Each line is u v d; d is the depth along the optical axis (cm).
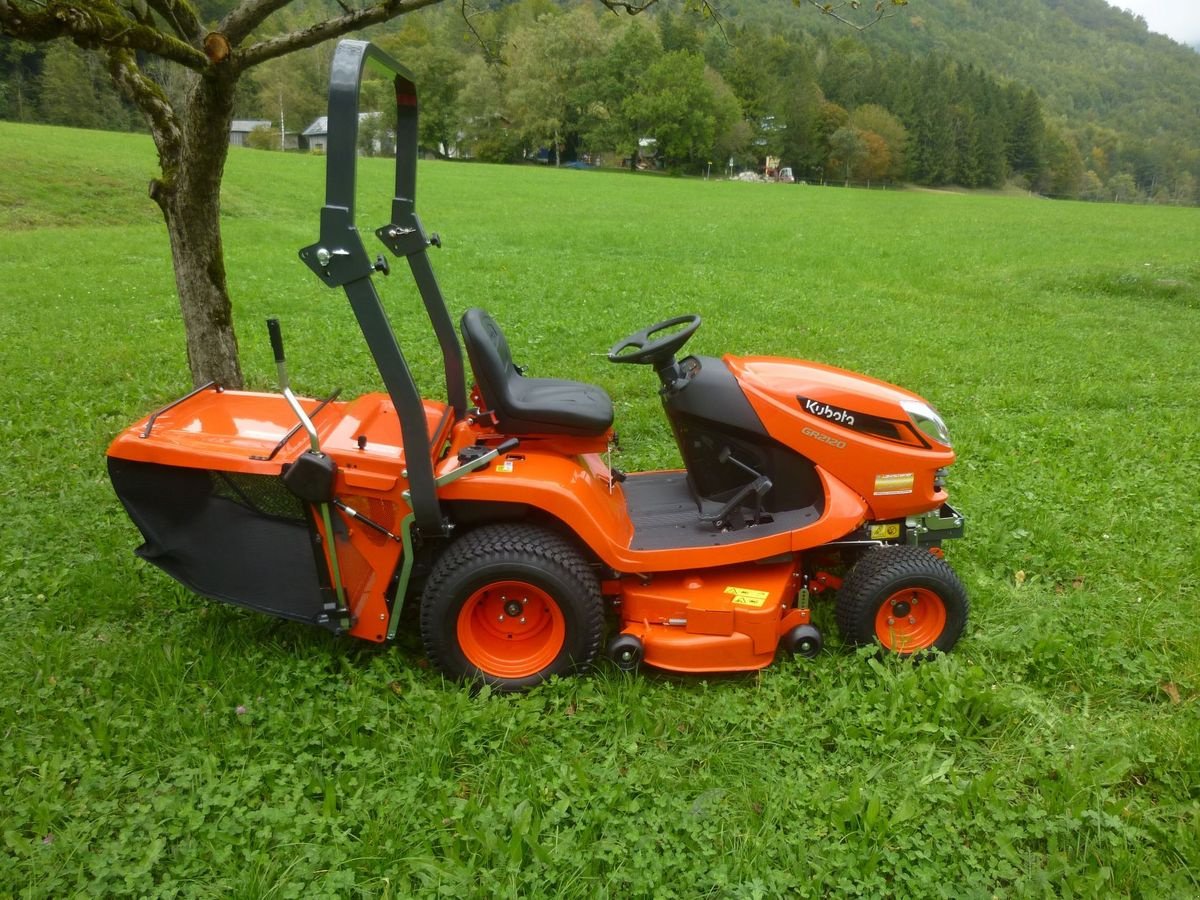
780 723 371
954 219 3747
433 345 1051
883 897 294
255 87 9525
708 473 434
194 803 320
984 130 10712
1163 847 315
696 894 290
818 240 2667
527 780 333
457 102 7931
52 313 1233
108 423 724
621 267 1898
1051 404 888
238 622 430
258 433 389
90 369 899
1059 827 318
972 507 594
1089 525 579
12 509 557
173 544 381
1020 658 428
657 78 8112
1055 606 478
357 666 402
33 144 3300
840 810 321
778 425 408
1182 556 538
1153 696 407
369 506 374
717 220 3344
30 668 392
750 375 420
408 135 408
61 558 498
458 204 3606
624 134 8344
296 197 3272
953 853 311
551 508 377
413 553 382
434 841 308
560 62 8150
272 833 307
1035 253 2420
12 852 299
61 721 359
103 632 431
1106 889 295
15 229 2294
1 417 735
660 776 339
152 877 292
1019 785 346
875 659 411
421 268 416
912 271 1980
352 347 1034
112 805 316
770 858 305
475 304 1368
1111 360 1092
